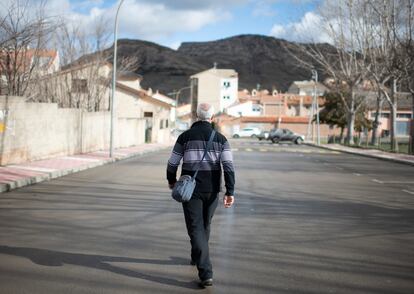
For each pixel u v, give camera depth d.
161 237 7.37
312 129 77.81
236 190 13.17
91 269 5.70
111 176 16.22
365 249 6.89
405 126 82.19
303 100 108.94
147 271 5.66
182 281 5.33
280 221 8.89
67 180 14.89
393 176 18.62
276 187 14.02
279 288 5.15
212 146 5.33
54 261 5.99
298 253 6.59
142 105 48.97
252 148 41.50
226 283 5.29
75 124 24.62
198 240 5.16
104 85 34.16
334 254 6.58
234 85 109.81
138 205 10.34
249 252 6.60
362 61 39.59
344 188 14.23
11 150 17.25
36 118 19.41
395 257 6.48
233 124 92.94
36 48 22.25
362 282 5.39
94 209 9.78
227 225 8.44
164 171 18.17
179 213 9.42
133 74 55.91
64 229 7.86
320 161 26.75
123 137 34.97
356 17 39.84
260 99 113.38
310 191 13.31
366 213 9.95
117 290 5.00
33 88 23.42
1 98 16.30
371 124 61.78
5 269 5.63
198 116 5.55
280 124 92.62
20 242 6.94
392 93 37.44
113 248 6.68
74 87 31.41
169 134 54.84
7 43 19.03
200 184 5.27
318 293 5.02
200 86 109.56
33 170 15.89
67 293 4.88
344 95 51.75
